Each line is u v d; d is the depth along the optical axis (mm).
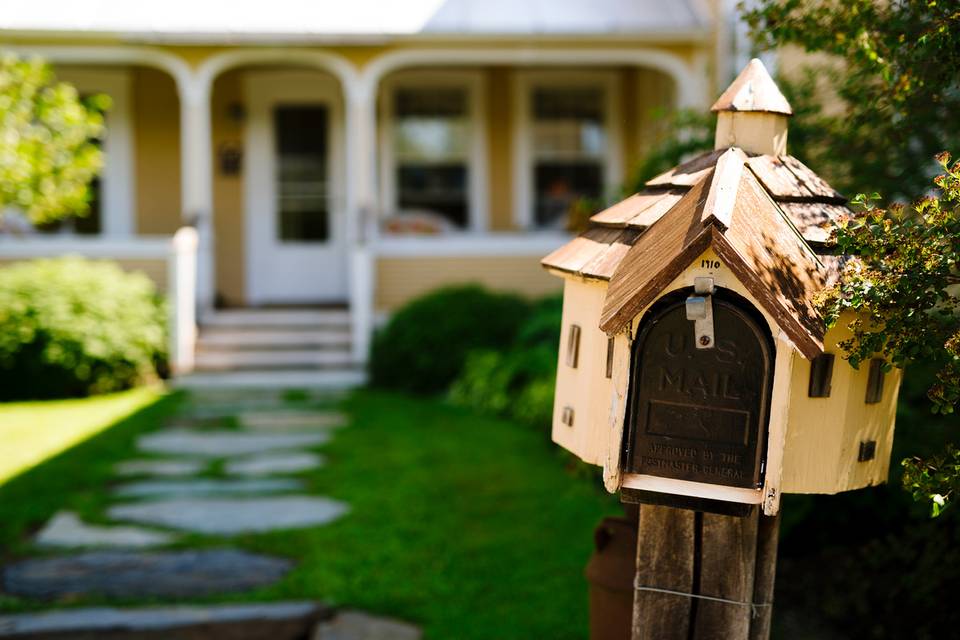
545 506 6172
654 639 2648
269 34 10406
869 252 2322
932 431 4043
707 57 10516
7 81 6410
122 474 7078
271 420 8805
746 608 2582
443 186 12750
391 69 11672
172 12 10672
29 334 9617
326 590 4988
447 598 4879
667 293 2182
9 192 6223
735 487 2182
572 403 2613
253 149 12648
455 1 11133
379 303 11227
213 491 6699
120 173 12312
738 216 2191
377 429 8430
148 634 4582
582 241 2727
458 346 10102
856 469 2408
